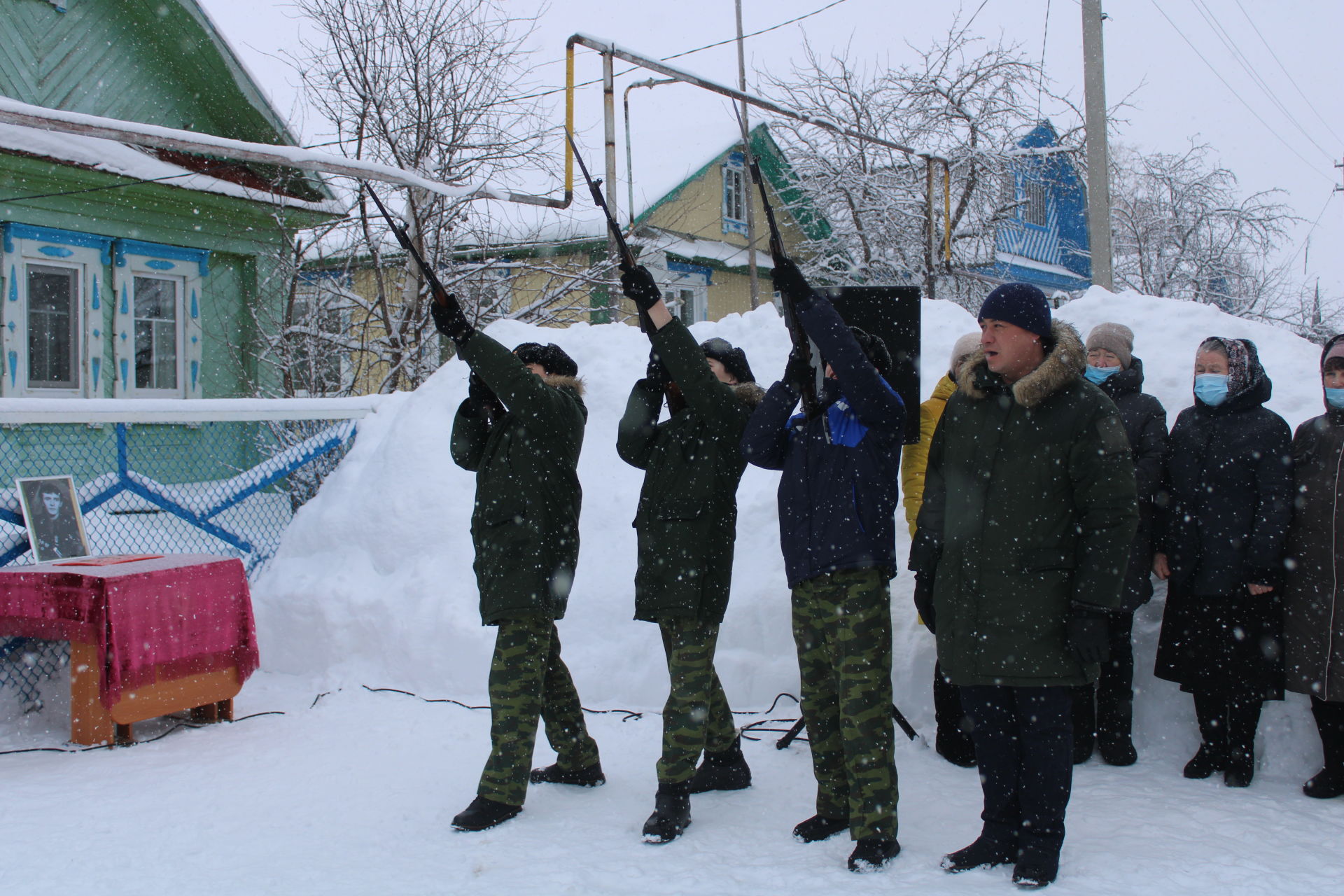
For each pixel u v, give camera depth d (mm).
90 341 9461
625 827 3059
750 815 3160
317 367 10727
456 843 2934
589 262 14078
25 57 8969
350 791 3410
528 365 3551
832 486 2787
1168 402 4445
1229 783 3346
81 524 4977
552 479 3291
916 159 17156
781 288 2799
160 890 2607
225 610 4410
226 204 10297
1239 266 22438
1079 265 23828
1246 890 2482
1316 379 4414
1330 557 3262
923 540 2924
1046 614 2604
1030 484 2643
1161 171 22203
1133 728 3805
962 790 3354
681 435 3191
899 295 3617
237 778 3559
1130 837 2854
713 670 3164
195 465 6797
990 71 17281
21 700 4426
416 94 10641
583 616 4762
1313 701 3297
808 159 17844
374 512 5469
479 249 11500
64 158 8609
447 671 4676
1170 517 3525
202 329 10445
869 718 2721
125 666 3982
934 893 2502
